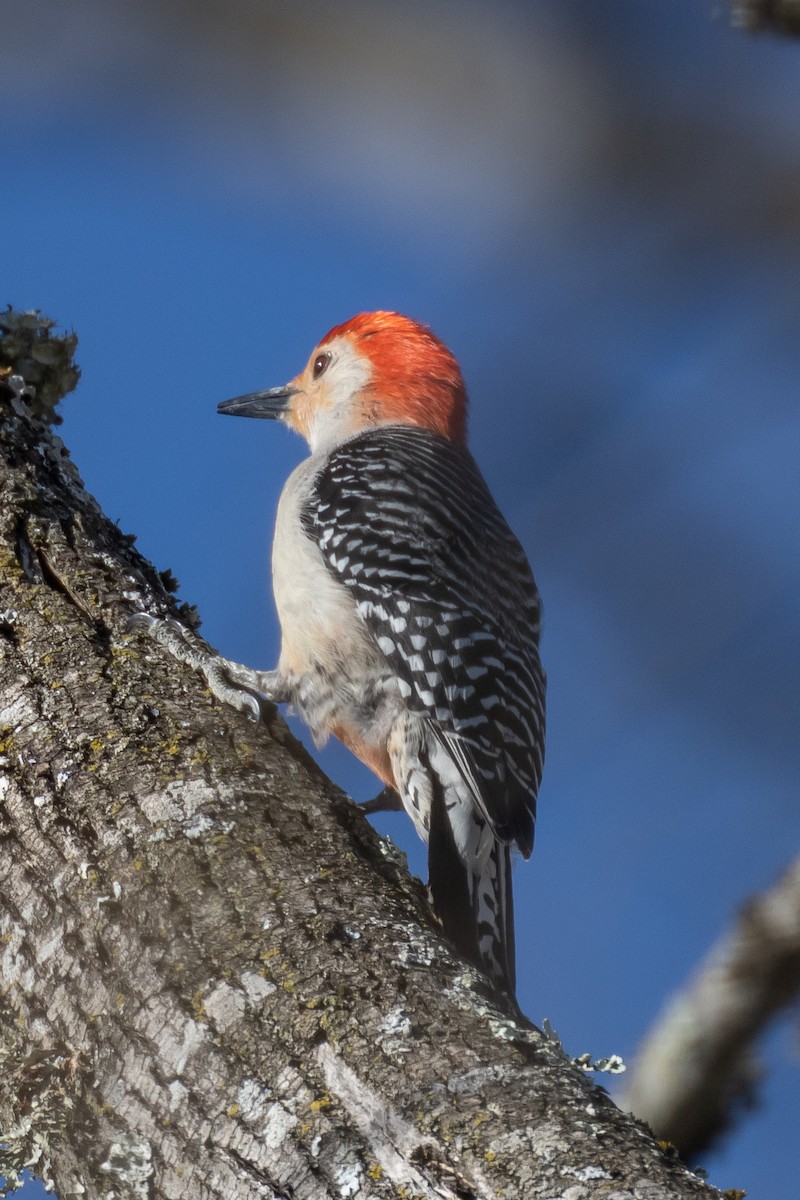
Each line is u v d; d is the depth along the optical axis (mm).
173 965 6555
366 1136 5809
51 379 10398
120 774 7480
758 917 9656
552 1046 6273
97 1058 6477
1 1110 6641
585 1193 5355
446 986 6438
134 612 8789
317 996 6305
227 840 7168
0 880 7188
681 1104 9906
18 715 7844
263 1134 5953
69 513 9438
